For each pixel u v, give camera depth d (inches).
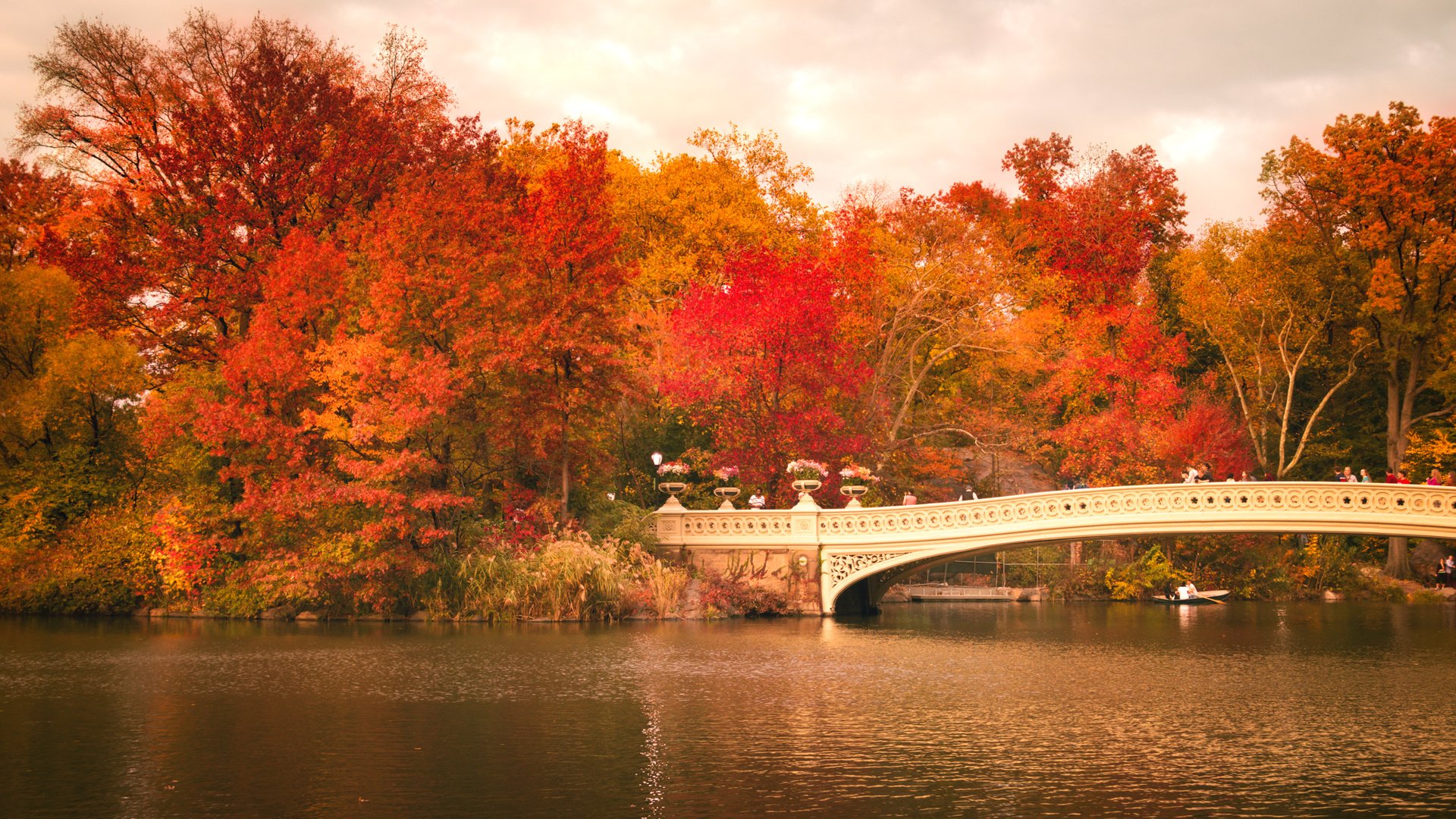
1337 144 2032.5
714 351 1612.9
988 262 2060.8
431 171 1503.4
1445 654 1042.7
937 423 2124.8
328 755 579.8
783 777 539.8
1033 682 837.2
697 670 879.1
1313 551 1996.8
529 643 1041.5
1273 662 976.9
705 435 1726.1
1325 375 2288.4
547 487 1444.4
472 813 478.6
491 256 1312.7
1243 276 2166.6
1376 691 812.6
